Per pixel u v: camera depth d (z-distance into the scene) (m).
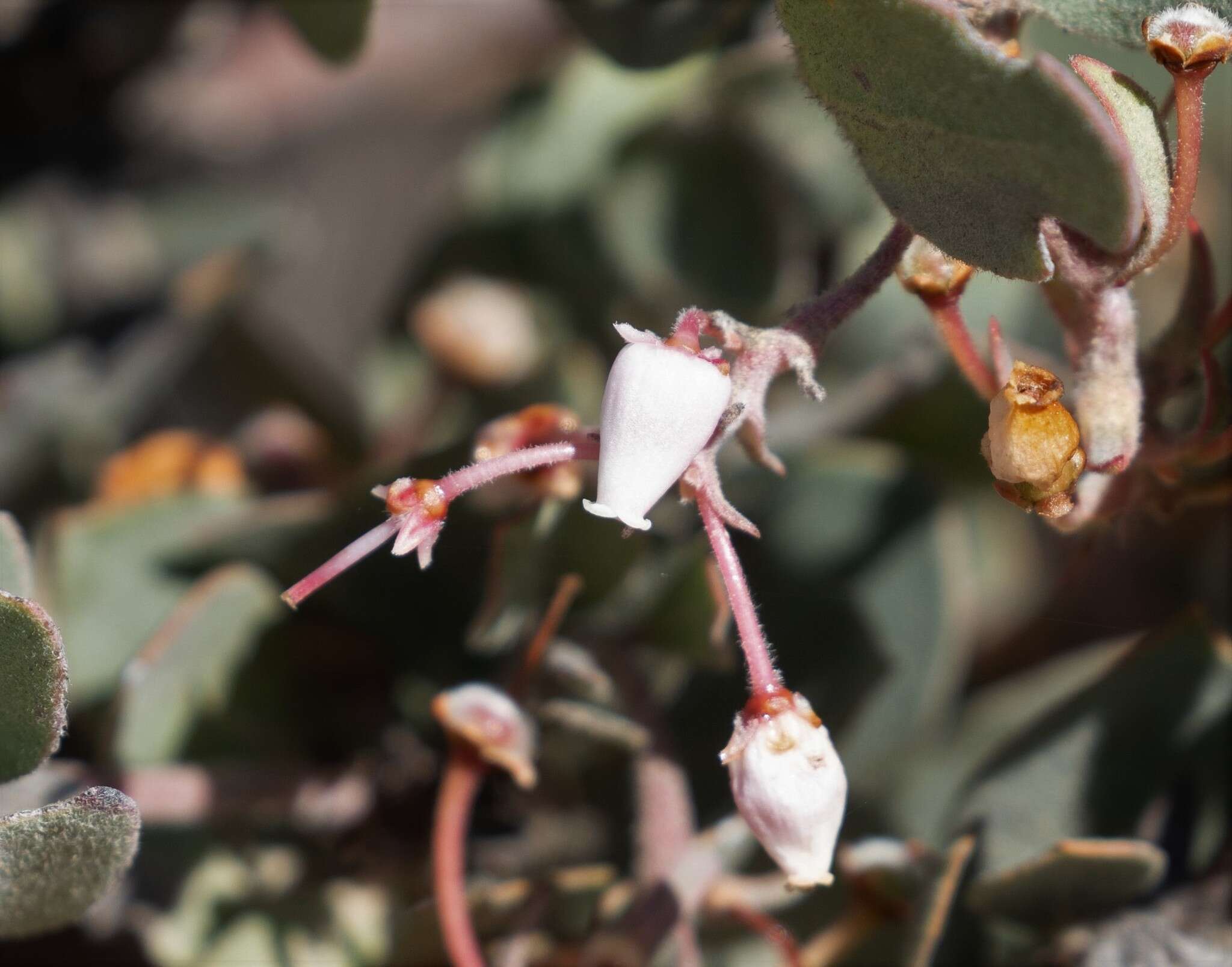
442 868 0.19
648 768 0.20
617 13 0.20
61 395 0.25
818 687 0.21
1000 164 0.16
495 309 0.25
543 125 0.25
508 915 0.20
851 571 0.21
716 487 0.17
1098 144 0.16
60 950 0.21
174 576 0.21
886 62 0.16
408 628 0.21
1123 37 0.17
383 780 0.21
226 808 0.20
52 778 0.20
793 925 0.20
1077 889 0.19
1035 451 0.17
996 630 0.25
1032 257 0.16
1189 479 0.18
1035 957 0.19
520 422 0.19
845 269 0.23
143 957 0.21
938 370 0.22
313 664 0.21
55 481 0.25
